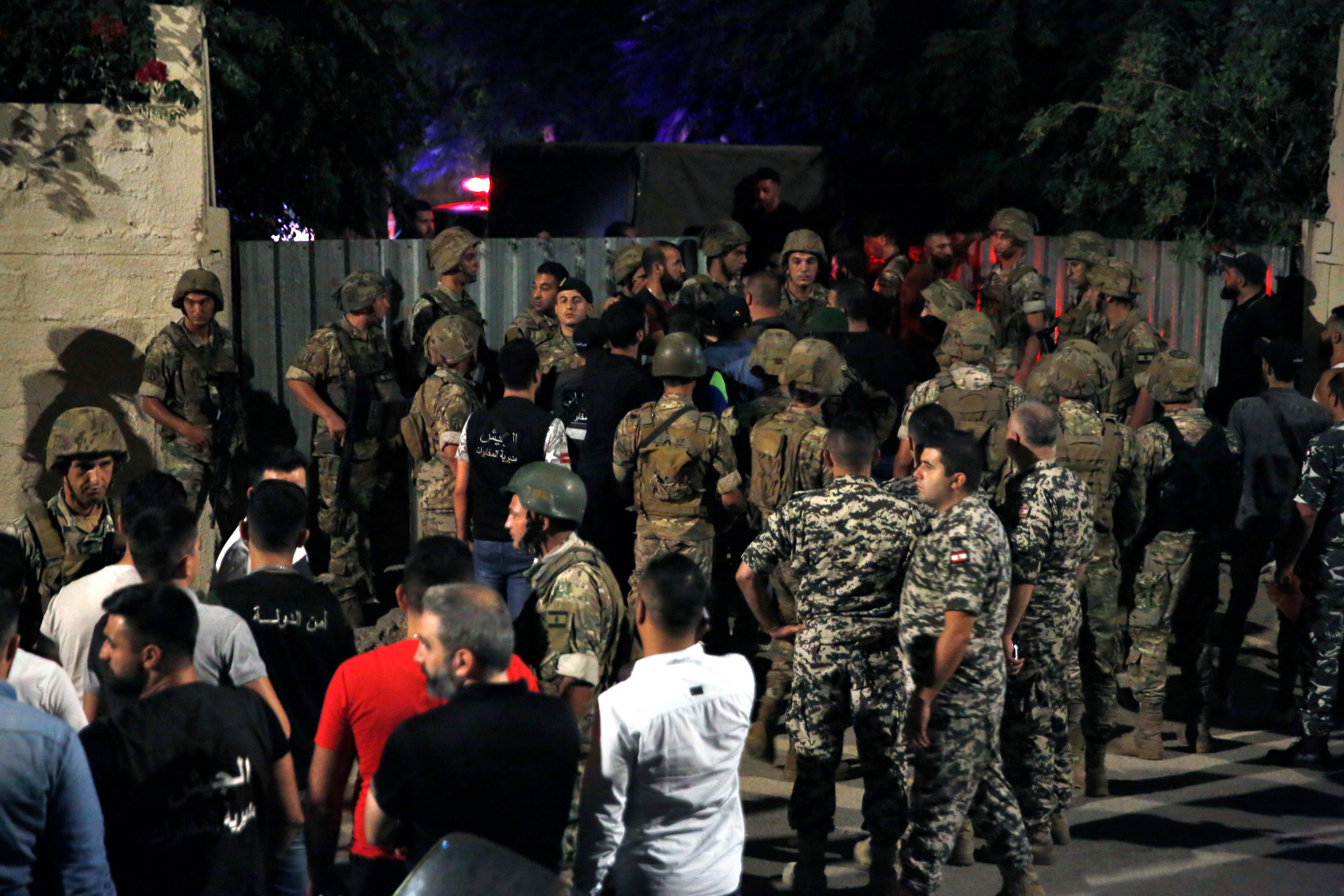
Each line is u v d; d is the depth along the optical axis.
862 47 23.53
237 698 5.28
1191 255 16.33
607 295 14.85
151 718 5.07
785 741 10.54
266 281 13.70
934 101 22.09
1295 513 9.96
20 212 12.03
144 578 6.31
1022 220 15.09
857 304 12.04
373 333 12.92
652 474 9.91
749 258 17.97
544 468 6.84
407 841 5.08
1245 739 10.77
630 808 5.50
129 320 12.38
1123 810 9.31
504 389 13.38
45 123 11.99
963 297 12.18
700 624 5.67
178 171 12.34
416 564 5.96
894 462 11.70
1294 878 8.20
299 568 7.53
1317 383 14.85
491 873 4.25
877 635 7.71
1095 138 18.48
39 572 7.96
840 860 8.54
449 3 33.62
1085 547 8.17
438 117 26.91
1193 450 9.87
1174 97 17.06
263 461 8.25
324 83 16.69
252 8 16.47
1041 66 22.16
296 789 5.71
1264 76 16.47
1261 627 13.39
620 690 5.43
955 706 7.07
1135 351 13.09
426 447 11.45
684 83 29.14
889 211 23.64
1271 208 16.83
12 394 12.20
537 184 19.30
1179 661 10.41
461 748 4.93
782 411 10.38
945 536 6.92
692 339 9.98
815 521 7.71
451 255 13.19
